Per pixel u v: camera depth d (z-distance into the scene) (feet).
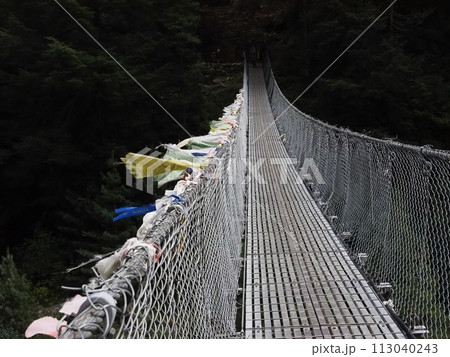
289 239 14.17
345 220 15.38
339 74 60.70
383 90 50.70
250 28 81.82
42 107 44.75
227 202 10.83
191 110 51.21
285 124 36.76
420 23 56.75
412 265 9.34
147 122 46.75
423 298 8.87
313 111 57.67
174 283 4.32
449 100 50.26
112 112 46.24
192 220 5.38
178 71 50.21
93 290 2.81
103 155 44.32
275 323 8.89
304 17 64.85
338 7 57.88
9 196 45.06
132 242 3.58
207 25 80.18
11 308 26.14
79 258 36.19
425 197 8.62
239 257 12.45
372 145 12.41
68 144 42.60
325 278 11.09
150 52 49.65
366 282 10.77
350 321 8.92
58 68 40.37
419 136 52.42
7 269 28.19
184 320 4.74
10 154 42.63
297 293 10.25
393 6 59.36
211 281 7.06
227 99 60.85
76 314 2.71
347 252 12.89
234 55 79.10
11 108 45.29
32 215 45.55
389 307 9.45
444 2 58.70
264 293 10.27
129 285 2.90
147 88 46.85
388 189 10.81
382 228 11.35
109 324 2.61
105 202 35.96
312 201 18.72
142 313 3.14
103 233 33.96
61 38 44.19
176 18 51.21
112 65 41.63
